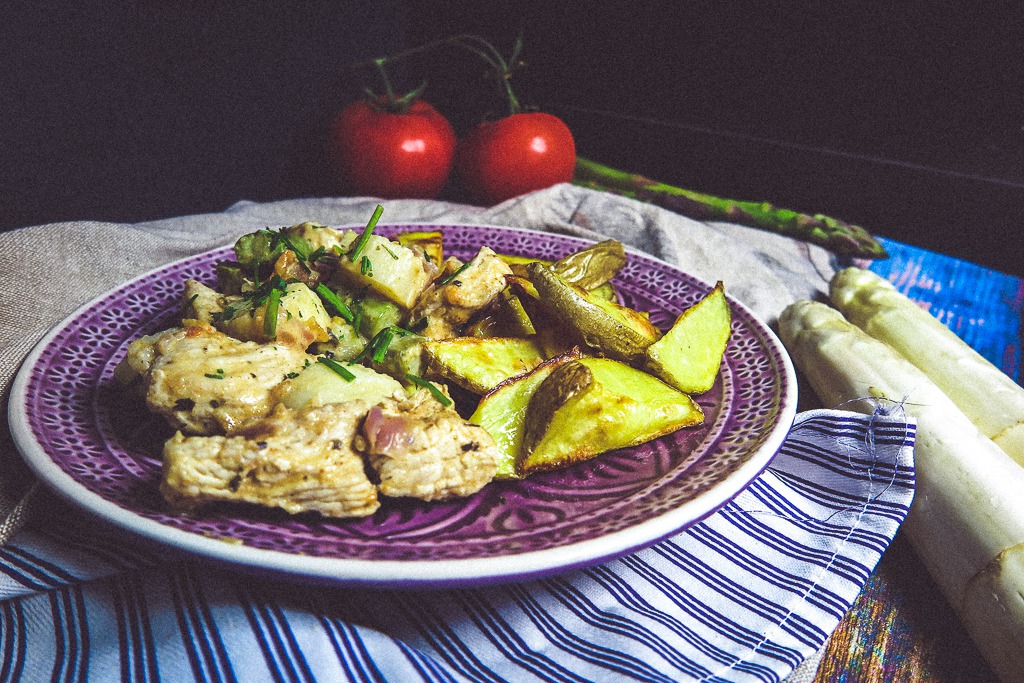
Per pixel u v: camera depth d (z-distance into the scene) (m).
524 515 0.31
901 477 0.33
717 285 0.37
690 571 0.31
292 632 0.27
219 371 0.31
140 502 0.29
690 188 0.65
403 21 0.64
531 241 0.44
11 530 0.31
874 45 0.58
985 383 0.38
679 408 0.34
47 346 0.35
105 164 0.49
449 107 0.68
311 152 0.59
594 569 0.31
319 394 0.31
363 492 0.29
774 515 0.33
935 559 0.33
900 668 0.31
